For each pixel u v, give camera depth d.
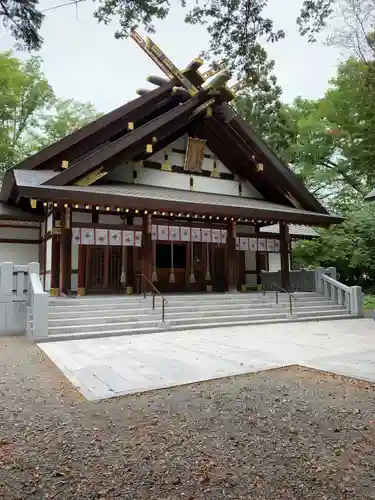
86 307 11.22
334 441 3.62
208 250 17.72
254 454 3.37
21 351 7.96
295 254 22.81
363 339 9.30
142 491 2.81
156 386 5.34
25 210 16.19
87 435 3.78
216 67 6.25
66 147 13.91
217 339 9.30
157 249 16.61
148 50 15.16
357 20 6.26
